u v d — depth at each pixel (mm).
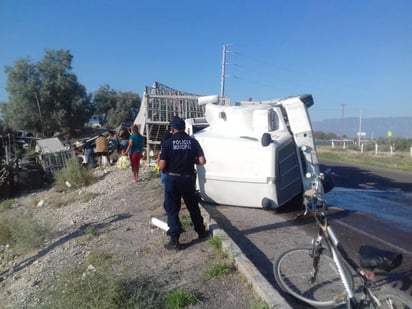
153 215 9016
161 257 6164
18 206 16016
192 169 6492
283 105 9289
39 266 7457
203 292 4875
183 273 5461
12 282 7293
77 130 62500
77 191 16000
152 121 15922
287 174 8836
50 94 57969
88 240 8008
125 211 10008
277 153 8617
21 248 9047
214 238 6387
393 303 3689
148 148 16375
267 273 5512
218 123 9719
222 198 9227
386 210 10008
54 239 9062
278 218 8453
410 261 6121
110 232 8141
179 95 17219
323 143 71188
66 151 21969
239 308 4469
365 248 3871
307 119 8992
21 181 21062
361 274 3875
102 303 4531
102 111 73812
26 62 58250
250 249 6504
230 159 8945
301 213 8828
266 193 8664
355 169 22109
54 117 57750
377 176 18250
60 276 5836
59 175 18000
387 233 7785
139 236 7469
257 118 9242
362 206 10562
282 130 9164
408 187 14422
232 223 8062
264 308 4246
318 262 4570
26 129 58438
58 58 59969
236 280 5113
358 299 3945
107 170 18672
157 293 4883
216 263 5648
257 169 8703
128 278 5207
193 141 6488
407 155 36812
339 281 4461
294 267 4848
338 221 8781
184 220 7715
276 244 6746
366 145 53031
